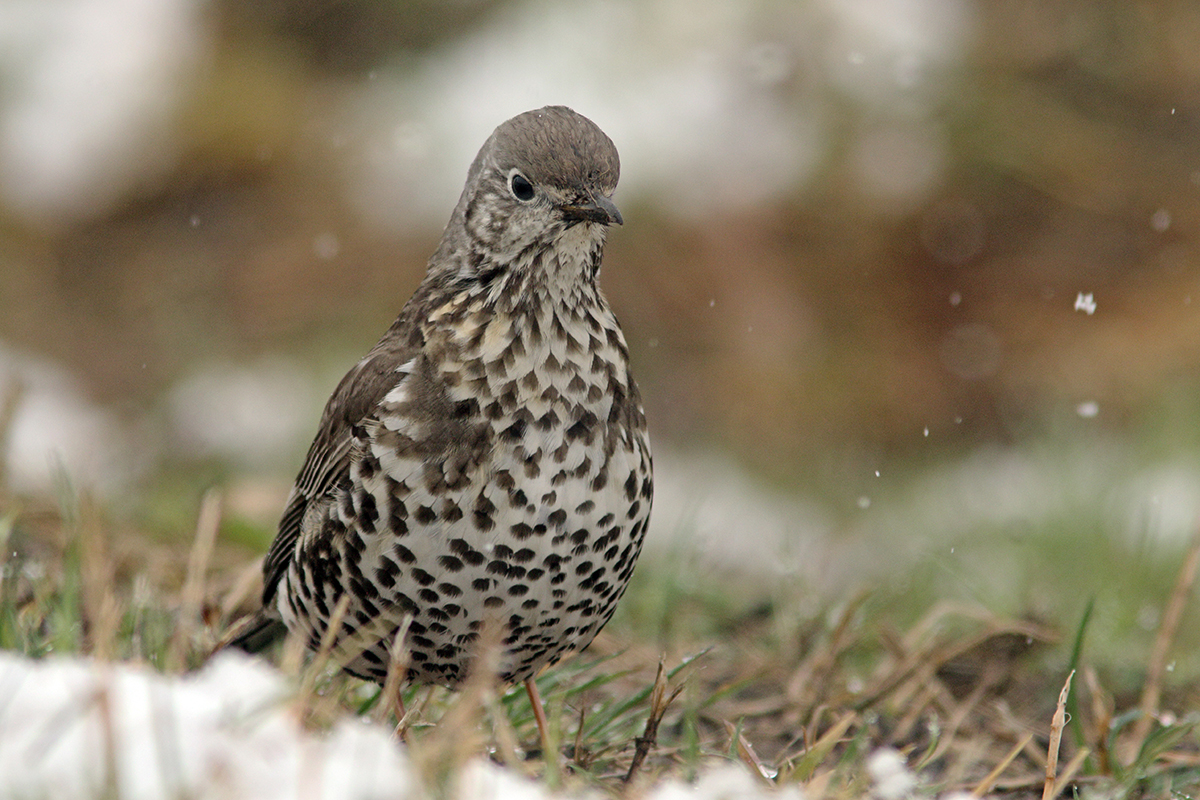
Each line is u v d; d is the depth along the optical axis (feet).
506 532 18.53
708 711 23.22
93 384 49.29
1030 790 20.59
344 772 13.35
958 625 29.89
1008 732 23.06
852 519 43.04
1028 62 53.52
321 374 47.98
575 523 18.75
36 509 27.86
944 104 51.29
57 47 56.80
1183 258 50.52
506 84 50.03
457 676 19.80
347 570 19.16
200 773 12.87
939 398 48.32
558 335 18.93
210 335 51.01
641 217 49.08
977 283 50.55
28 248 54.80
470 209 19.95
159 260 53.78
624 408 19.31
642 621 28.43
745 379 48.34
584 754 19.21
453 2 53.52
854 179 50.34
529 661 19.67
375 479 18.69
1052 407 45.73
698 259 49.52
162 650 18.81
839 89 50.03
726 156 49.42
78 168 55.83
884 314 49.42
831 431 47.67
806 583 28.71
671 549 29.43
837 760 21.61
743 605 28.99
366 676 20.26
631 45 49.44
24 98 56.54
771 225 49.96
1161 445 41.55
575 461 18.71
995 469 44.70
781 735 22.63
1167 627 23.07
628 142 48.85
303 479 20.62
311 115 55.67
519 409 18.61
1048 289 50.03
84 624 21.59
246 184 55.47
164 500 32.55
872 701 22.94
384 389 19.12
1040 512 37.09
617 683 24.76
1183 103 53.31
